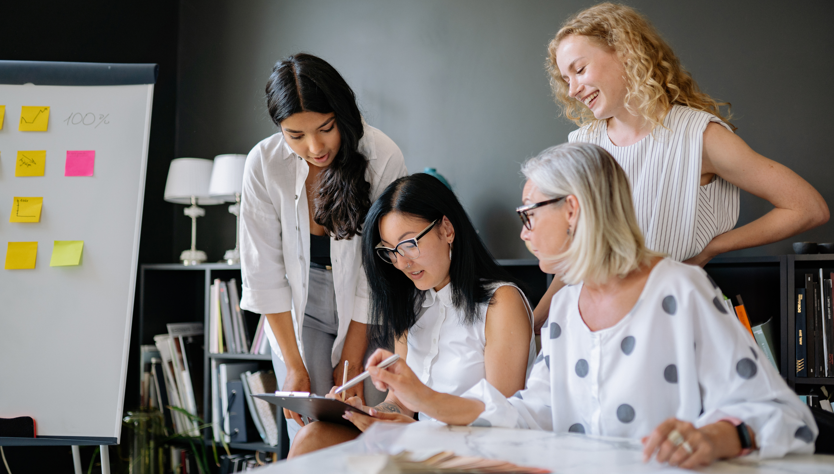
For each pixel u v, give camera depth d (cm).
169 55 339
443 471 67
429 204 138
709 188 152
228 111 329
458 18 285
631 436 97
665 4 246
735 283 226
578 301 108
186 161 298
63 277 187
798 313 190
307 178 175
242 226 176
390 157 175
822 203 142
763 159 143
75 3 287
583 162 100
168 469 281
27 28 266
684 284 96
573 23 158
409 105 291
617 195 99
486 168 273
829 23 223
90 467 267
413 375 103
